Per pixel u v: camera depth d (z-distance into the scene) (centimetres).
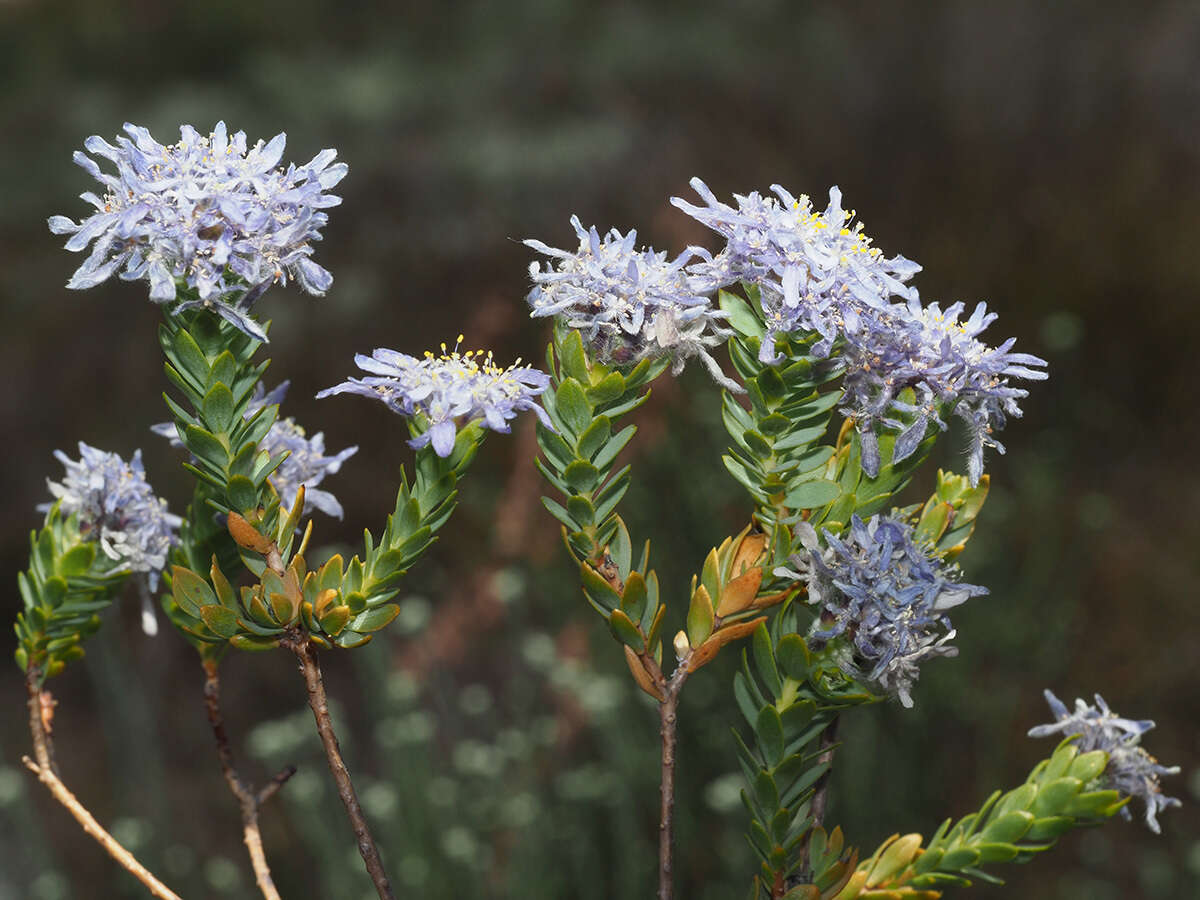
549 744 466
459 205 982
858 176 945
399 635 577
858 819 435
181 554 149
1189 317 735
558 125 1076
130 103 1241
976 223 849
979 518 534
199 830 564
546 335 646
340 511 147
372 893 420
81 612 151
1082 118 941
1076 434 705
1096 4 1031
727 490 489
